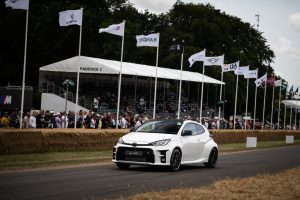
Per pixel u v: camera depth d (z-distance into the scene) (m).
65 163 17.98
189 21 82.62
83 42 68.56
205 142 18.05
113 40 68.75
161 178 14.07
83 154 22.72
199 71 73.00
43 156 20.61
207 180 13.91
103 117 33.59
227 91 72.38
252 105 83.88
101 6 74.12
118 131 26.69
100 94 52.53
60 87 48.41
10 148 20.52
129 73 45.03
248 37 85.62
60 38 66.31
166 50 77.38
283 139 54.31
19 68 66.25
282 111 87.19
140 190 11.37
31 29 68.38
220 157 24.89
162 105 53.91
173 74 53.41
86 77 51.91
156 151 15.62
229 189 10.78
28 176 13.52
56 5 66.00
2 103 37.53
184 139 16.84
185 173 15.80
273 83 58.25
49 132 22.39
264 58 86.44
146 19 84.94
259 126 61.72
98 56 68.38
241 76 79.44
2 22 67.88
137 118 35.94
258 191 10.57
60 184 11.98
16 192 10.53
